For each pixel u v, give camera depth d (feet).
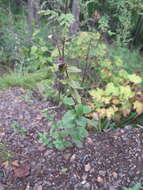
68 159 5.98
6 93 9.38
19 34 14.70
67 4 8.20
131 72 10.91
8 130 7.10
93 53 8.63
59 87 8.13
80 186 5.33
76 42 8.61
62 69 6.66
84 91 8.65
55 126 6.34
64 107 8.18
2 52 13.96
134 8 13.70
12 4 18.51
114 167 5.70
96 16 8.91
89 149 6.18
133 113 7.44
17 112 8.00
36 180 5.55
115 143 6.39
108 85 7.68
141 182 5.29
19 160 6.07
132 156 5.95
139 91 7.82
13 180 5.60
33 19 14.49
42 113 7.86
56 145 6.11
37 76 10.73
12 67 13.52
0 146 6.41
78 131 5.78
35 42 13.74
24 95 9.17
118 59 9.57
